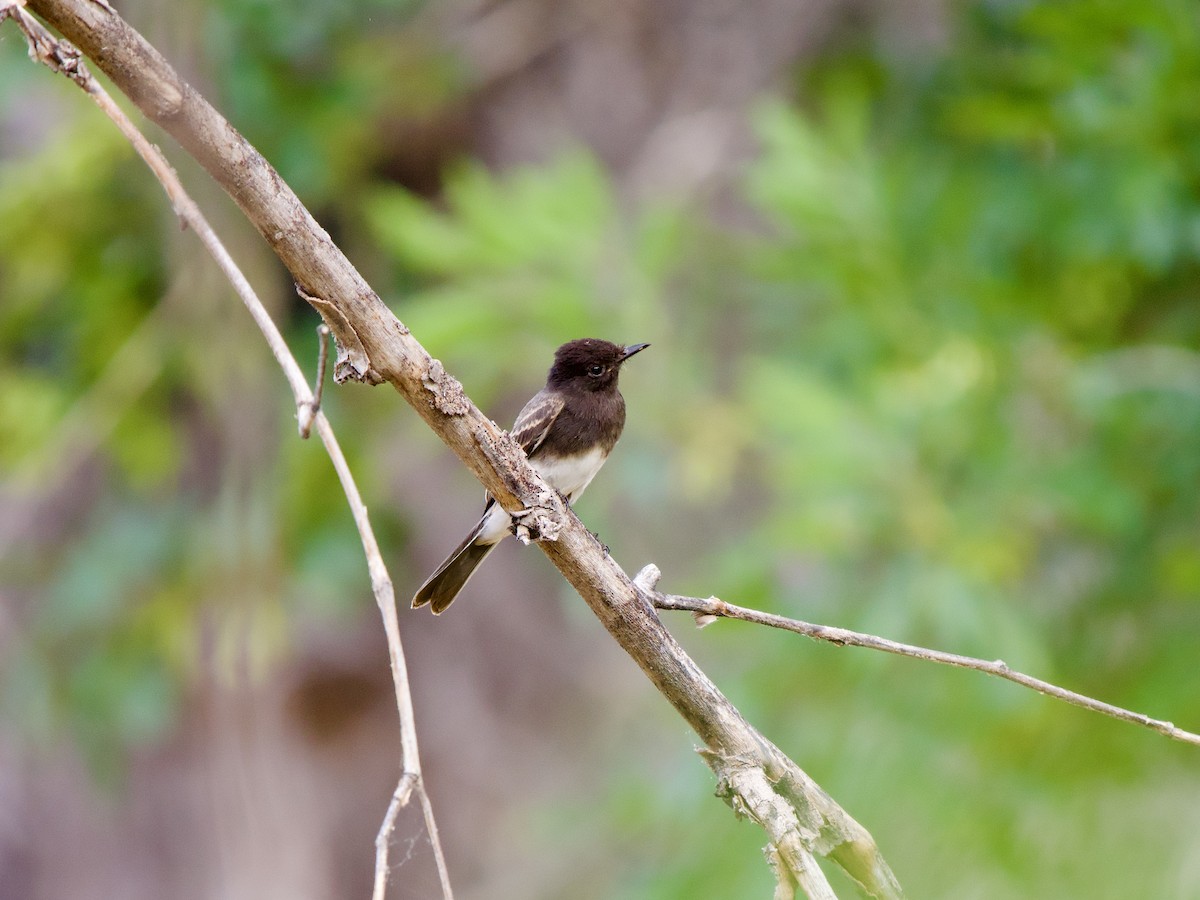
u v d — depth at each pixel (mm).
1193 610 9898
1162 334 11102
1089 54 10617
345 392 13711
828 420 10008
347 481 4355
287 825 13969
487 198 11328
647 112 15305
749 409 11508
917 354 10727
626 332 11211
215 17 12891
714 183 14719
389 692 15148
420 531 14828
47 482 13945
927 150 13211
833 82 14289
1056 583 10633
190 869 15242
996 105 11141
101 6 4105
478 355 11203
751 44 15289
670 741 11109
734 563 10359
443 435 4805
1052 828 7867
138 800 15305
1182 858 7387
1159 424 10484
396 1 13945
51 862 15375
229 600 12922
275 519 13055
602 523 12812
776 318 12242
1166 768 8500
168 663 14211
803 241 11148
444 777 14836
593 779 12789
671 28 15438
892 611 9523
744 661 10359
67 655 14344
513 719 15000
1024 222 11375
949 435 10172
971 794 8531
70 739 14852
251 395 13148
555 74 15344
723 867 9367
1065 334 11055
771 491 13156
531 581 15305
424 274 14609
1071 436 10711
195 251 13062
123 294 14195
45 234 14008
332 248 4484
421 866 14328
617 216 11781
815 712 9727
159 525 14312
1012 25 13062
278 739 14039
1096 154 10688
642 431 11758
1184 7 10312
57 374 14758
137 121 12820
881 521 9883
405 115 14742
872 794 8781
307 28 13602
